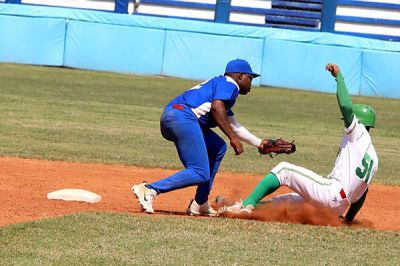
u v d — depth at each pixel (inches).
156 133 1574.8
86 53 3085.6
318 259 611.5
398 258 634.8
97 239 633.6
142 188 759.1
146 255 591.5
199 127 751.1
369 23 3617.1
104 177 1038.4
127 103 2139.5
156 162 1196.5
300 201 786.2
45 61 3097.9
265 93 2770.7
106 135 1486.2
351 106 738.8
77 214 721.0
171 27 3051.2
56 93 2249.0
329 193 746.8
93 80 2731.3
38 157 1157.7
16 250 589.9
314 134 1775.3
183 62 3031.5
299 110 2327.8
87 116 1779.0
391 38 3607.3
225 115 740.0
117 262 568.7
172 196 940.0
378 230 749.9
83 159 1171.3
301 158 1387.8
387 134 1950.1
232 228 701.9
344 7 3627.0
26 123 1573.6
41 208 772.6
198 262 579.2
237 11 3710.6
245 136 772.6
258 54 2982.3
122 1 3710.6
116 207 813.2
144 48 3058.6
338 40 2962.6
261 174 1173.7
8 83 2413.9
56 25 3080.7
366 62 2930.6
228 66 764.6
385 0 3592.5
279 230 706.8
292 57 2970.0
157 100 2266.2
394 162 1434.5
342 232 721.0
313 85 2967.5
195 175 751.1
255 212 783.7
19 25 3093.0
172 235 659.4
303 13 3673.7
